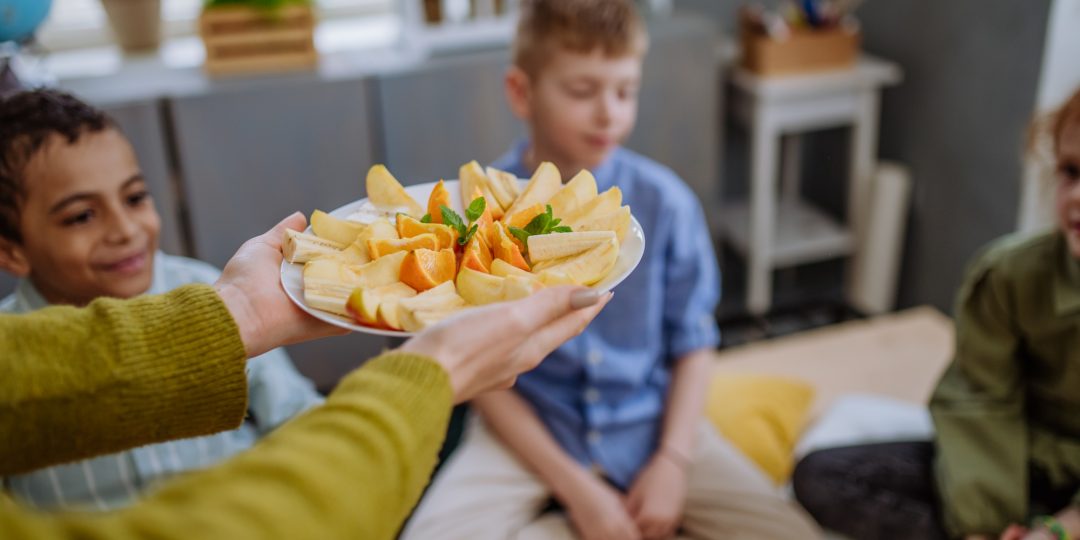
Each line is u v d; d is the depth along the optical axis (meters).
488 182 0.74
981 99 2.00
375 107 1.76
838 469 1.26
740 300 2.43
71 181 0.90
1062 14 1.79
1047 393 1.19
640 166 1.30
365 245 0.65
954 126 2.09
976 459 1.17
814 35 2.09
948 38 2.06
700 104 2.00
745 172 2.44
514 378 0.59
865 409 1.52
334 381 1.05
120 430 0.56
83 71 1.86
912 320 1.92
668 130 2.00
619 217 0.68
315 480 0.42
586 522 1.17
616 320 1.25
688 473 1.26
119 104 1.64
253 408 1.01
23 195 0.90
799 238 2.28
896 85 2.26
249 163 1.73
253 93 1.69
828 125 2.25
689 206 1.32
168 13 2.12
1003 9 1.90
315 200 1.79
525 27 1.27
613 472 1.26
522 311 0.55
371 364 0.50
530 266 0.65
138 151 1.67
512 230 0.68
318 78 1.73
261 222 1.78
